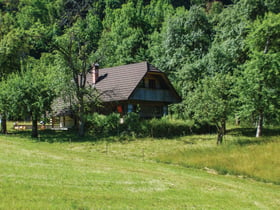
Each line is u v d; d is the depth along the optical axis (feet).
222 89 86.69
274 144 74.28
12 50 126.41
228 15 149.18
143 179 47.80
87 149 84.69
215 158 67.36
